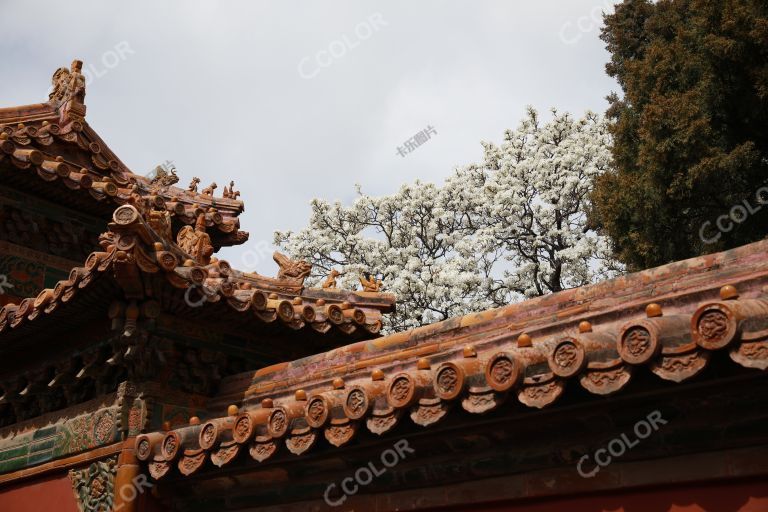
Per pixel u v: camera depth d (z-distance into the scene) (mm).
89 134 14375
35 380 10484
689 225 22141
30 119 13977
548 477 6418
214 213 15250
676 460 5754
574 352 5340
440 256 39906
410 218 40000
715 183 20875
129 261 8453
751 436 5387
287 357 10773
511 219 36750
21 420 11055
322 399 6871
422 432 6742
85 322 9633
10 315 9969
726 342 4621
